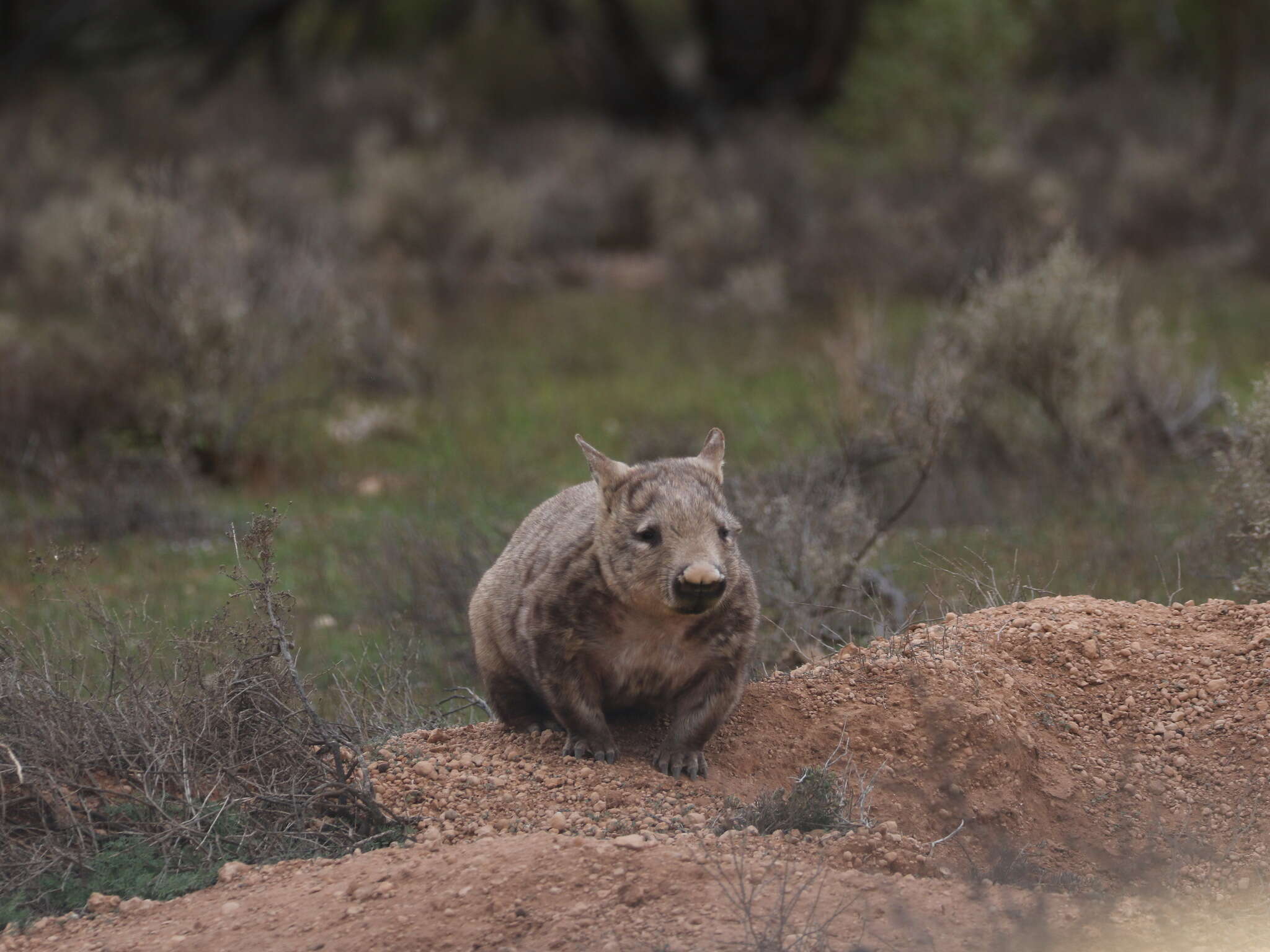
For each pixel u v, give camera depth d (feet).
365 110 131.64
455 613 37.45
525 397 70.28
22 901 19.93
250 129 126.52
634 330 84.79
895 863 20.08
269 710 23.48
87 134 115.55
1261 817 22.20
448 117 133.80
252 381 59.93
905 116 109.09
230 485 56.65
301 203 97.55
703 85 137.39
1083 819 23.24
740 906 17.70
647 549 22.08
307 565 44.68
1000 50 111.45
